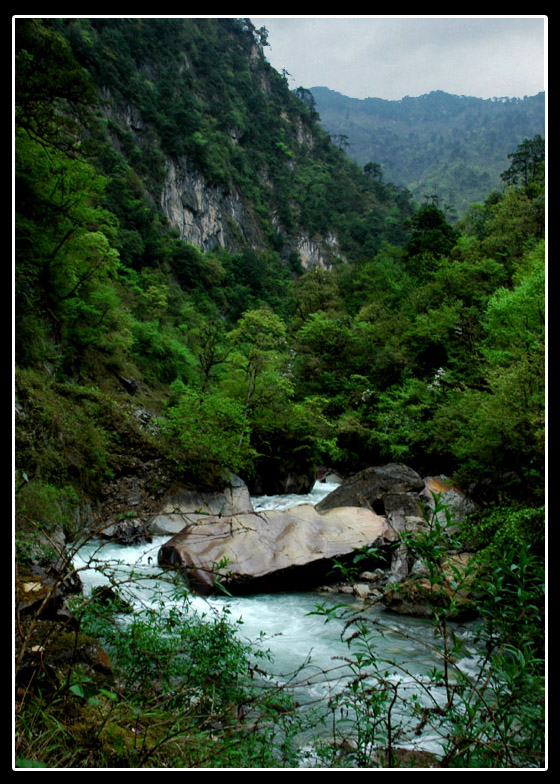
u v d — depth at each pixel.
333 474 25.92
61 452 12.05
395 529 12.65
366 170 168.75
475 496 14.23
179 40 130.62
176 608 4.73
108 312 24.02
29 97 11.41
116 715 3.15
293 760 3.30
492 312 17.03
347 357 30.55
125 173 80.44
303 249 123.75
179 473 15.66
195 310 62.97
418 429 20.72
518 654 2.71
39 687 3.26
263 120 144.75
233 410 17.34
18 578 4.49
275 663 6.92
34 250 14.00
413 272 38.50
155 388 32.16
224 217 107.75
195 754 2.97
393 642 7.72
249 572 10.08
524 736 3.12
